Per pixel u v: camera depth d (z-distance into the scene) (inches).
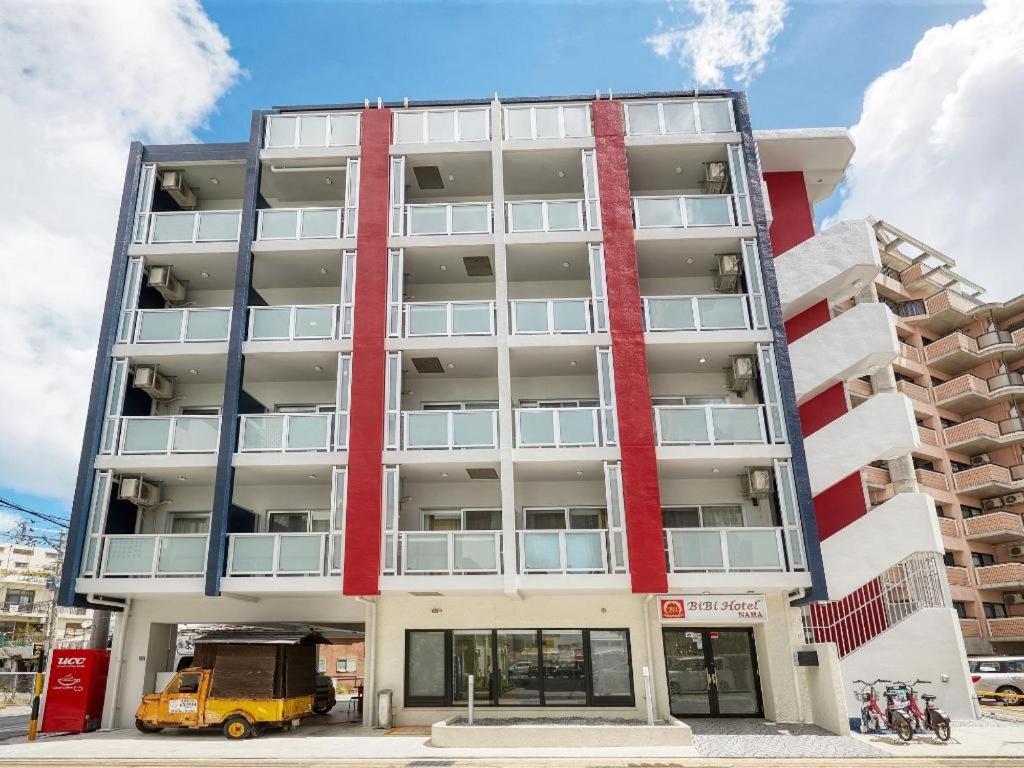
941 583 692.7
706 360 743.7
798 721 651.5
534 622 692.1
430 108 800.3
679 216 748.0
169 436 702.5
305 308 731.4
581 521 737.0
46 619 2142.0
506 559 636.7
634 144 767.7
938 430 1514.5
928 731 549.6
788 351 721.0
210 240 767.7
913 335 1590.8
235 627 708.7
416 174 807.1
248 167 776.3
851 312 735.7
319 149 781.3
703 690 688.4
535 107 788.6
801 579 625.6
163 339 738.8
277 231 759.7
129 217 774.5
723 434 674.8
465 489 746.2
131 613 731.4
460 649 697.6
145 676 713.0
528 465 681.6
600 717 660.7
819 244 761.0
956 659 648.4
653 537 634.8
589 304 720.3
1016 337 1507.1
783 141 791.7
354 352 703.7
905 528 675.4
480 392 780.0
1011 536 1419.8
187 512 761.0
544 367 757.3
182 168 806.5
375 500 657.0
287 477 731.4
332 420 694.5
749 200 746.2
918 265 1584.6
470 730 554.9
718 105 787.4
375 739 596.1
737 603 666.2
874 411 703.1
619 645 688.4
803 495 649.0
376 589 634.8
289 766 487.2
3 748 571.8
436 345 704.4
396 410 688.4
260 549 659.4
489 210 752.3
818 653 621.0
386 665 690.8
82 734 657.0
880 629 708.0
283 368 757.3
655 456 660.7
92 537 676.7
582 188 840.3
